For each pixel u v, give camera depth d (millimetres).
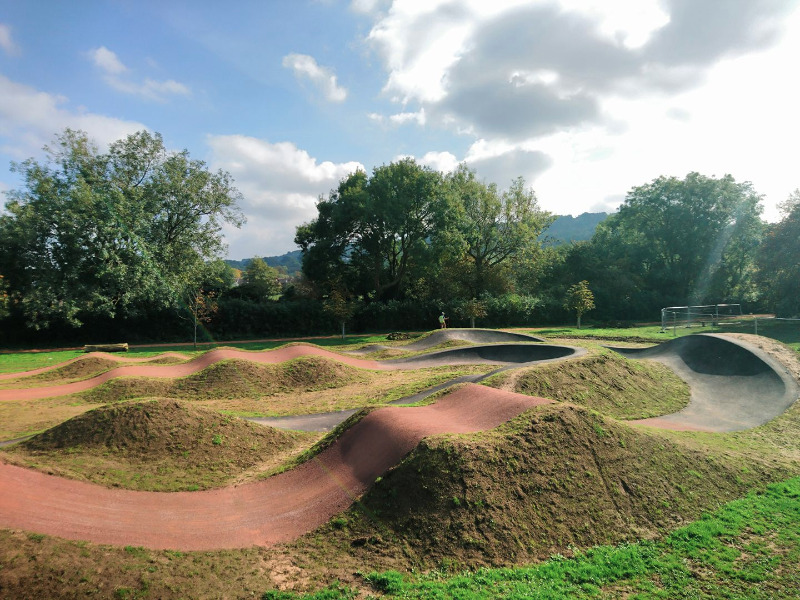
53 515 8336
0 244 32938
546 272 54406
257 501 10086
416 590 6816
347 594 6773
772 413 16391
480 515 8242
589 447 10039
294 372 21594
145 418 12906
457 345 29453
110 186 34281
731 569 7410
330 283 43906
